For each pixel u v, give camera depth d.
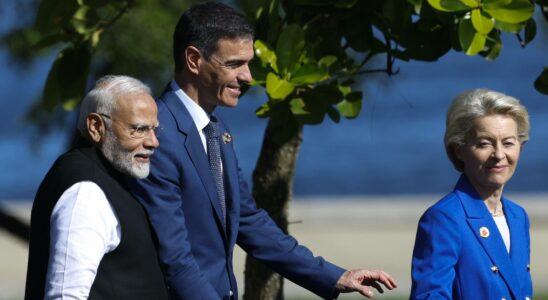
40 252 8.18
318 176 79.00
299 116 10.05
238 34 8.83
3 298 24.81
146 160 8.30
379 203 43.34
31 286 8.21
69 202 8.04
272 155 11.53
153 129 8.33
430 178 76.12
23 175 79.62
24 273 27.78
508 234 9.08
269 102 10.11
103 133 8.20
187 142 8.91
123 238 8.23
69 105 11.02
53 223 8.03
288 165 11.57
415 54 10.38
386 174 78.50
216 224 9.10
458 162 9.02
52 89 11.02
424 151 88.88
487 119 8.75
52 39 10.98
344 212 38.62
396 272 27.78
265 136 11.54
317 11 10.45
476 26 9.47
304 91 10.11
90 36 11.01
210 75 8.87
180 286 8.67
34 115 17.98
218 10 8.88
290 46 9.88
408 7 10.08
